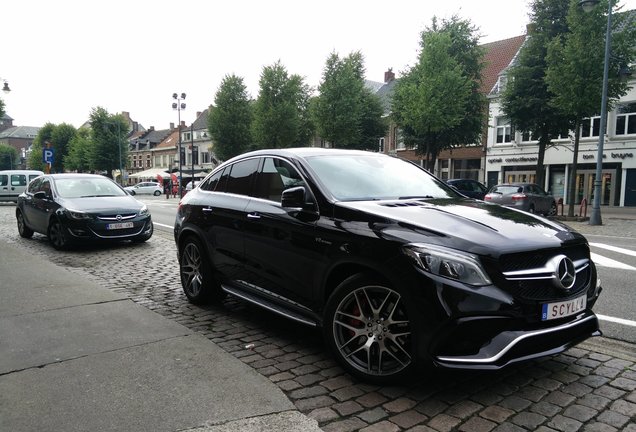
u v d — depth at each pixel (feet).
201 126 234.58
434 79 72.02
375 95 120.06
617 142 91.91
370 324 10.77
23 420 9.31
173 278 22.50
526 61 72.69
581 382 11.01
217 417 9.37
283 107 110.83
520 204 58.34
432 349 9.48
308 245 12.24
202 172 221.87
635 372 11.61
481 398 10.19
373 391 10.53
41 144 260.21
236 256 15.17
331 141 97.04
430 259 9.61
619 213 77.97
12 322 15.21
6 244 33.45
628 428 9.06
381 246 10.34
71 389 10.58
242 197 15.56
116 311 16.44
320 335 14.35
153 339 13.64
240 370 11.51
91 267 25.30
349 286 10.91
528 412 9.62
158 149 262.67
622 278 23.39
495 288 9.37
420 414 9.52
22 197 37.52
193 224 17.40
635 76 88.58
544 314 9.70
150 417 9.39
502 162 109.91
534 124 72.54
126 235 31.17
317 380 11.12
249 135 133.28
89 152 194.08
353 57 110.01
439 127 73.82
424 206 12.05
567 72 58.90
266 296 14.05
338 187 12.94
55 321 15.30
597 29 58.03
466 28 85.71
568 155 98.89
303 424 9.10
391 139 137.69
